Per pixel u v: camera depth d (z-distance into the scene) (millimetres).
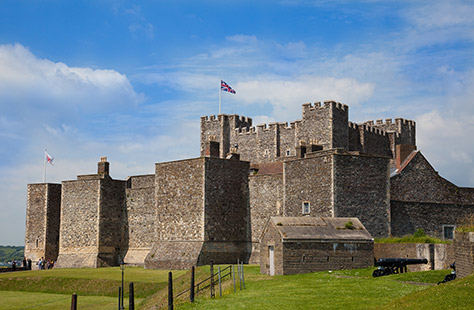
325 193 56312
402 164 64875
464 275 34250
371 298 31016
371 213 56281
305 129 87250
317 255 45938
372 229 56031
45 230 81750
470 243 33531
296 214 59062
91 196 76000
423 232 54500
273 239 46688
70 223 77500
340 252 46469
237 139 97438
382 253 48125
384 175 57312
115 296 54500
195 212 63812
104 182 75750
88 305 50219
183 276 53438
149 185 81500
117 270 66938
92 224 75312
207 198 63281
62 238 78000
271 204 63219
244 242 65438
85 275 63156
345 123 86812
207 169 63625
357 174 56438
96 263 73750
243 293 36750
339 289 34406
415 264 44719
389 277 38844
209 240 62875
